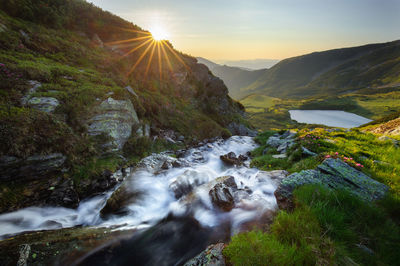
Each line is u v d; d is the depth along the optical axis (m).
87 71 17.14
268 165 10.03
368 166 6.32
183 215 6.91
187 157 16.09
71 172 8.94
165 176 10.77
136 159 13.13
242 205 6.20
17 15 17.11
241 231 4.86
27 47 15.07
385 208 3.90
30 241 4.82
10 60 11.40
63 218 7.22
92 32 26.11
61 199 7.78
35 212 7.06
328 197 4.18
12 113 8.16
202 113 32.03
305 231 3.38
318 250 2.95
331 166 5.67
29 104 9.45
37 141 8.15
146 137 15.77
